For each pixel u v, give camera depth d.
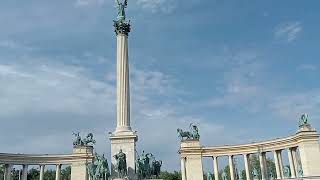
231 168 88.69
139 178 57.38
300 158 80.19
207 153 90.12
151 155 61.66
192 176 88.06
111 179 54.81
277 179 83.44
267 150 86.19
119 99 61.41
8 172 85.06
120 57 63.88
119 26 65.56
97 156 59.78
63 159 90.56
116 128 59.97
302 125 80.56
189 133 91.69
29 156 87.62
